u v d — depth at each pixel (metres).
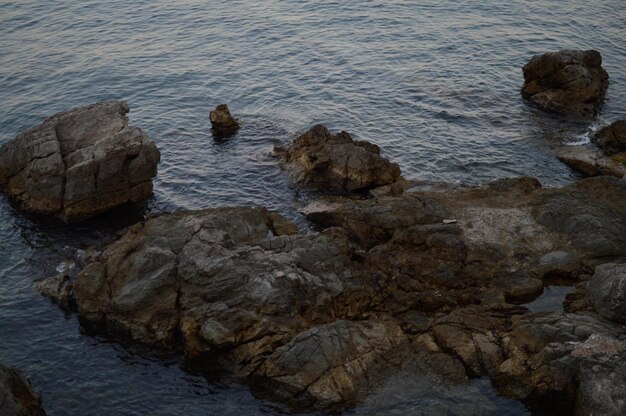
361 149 40.81
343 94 52.25
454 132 47.38
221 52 58.88
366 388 26.58
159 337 29.31
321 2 69.38
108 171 38.25
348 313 29.80
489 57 58.03
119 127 40.59
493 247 33.19
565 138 46.69
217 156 44.50
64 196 37.97
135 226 34.44
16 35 61.53
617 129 45.19
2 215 38.84
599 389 24.47
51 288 32.59
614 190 37.22
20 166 39.53
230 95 52.28
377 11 67.00
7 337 30.31
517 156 44.72
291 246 31.52
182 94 52.28
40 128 40.47
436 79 54.41
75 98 51.44
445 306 30.27
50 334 30.50
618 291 28.28
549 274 32.16
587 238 33.28
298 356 27.00
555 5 68.56
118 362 29.06
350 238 35.53
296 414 26.30
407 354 27.78
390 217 34.91
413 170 43.09
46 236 37.19
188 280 29.98
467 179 42.12
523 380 26.41
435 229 33.75
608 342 26.02
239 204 39.72
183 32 62.66
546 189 38.12
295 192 40.69
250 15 66.31
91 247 35.31
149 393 27.61
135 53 58.50
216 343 27.69
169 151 45.16
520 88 53.41
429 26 63.72
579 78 50.56
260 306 28.67
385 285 31.03
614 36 62.28
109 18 65.31
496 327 28.62
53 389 27.78
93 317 30.55
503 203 36.88
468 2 69.12
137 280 30.44
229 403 27.02
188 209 39.38
